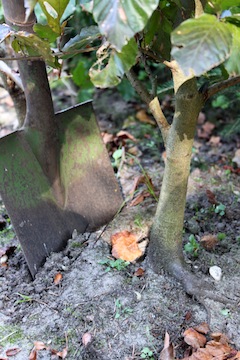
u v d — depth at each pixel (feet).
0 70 5.54
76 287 4.83
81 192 5.51
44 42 3.72
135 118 8.33
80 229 5.45
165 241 4.83
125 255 5.14
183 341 4.33
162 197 4.70
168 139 4.41
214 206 5.89
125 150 7.29
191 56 2.74
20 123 6.21
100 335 4.39
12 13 4.44
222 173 6.69
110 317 4.52
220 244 5.29
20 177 5.03
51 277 4.99
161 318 4.49
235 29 3.01
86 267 5.02
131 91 8.61
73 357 4.25
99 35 3.83
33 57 4.05
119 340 4.34
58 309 4.68
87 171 5.59
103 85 3.28
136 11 2.80
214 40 2.79
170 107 8.43
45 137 5.09
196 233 5.49
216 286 4.78
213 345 4.18
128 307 4.59
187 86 3.97
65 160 5.42
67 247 5.27
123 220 5.65
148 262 5.04
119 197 5.80
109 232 5.50
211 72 6.01
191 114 4.13
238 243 5.33
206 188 6.29
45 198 5.20
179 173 4.46
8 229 5.82
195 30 2.80
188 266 4.98
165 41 4.15
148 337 4.36
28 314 4.70
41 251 5.13
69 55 4.30
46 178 5.21
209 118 8.29
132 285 4.82
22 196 5.03
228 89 7.04
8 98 9.29
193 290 4.68
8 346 4.39
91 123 5.62
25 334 4.50
